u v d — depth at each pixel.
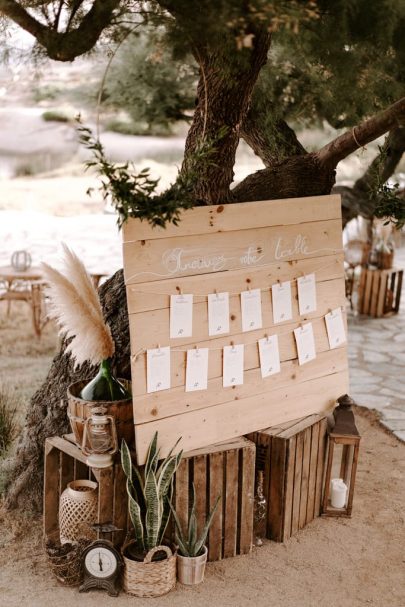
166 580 3.84
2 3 3.49
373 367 8.33
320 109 6.96
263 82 5.90
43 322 9.41
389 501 5.04
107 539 4.04
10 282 9.56
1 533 4.51
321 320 4.82
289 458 4.35
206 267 4.14
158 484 3.77
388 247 10.90
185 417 4.12
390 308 10.96
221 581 4.01
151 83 7.88
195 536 3.96
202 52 4.05
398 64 4.76
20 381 7.66
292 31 3.31
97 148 3.46
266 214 4.39
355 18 3.78
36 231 15.53
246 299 4.34
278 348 4.55
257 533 4.47
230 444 4.23
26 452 4.84
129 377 4.62
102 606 3.74
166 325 4.00
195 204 4.26
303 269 4.65
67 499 4.09
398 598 3.90
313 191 4.80
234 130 4.42
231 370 4.30
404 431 6.36
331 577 4.08
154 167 13.72
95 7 3.55
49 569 4.09
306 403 4.76
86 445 3.94
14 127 16.89
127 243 3.83
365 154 7.88
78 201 17.86
